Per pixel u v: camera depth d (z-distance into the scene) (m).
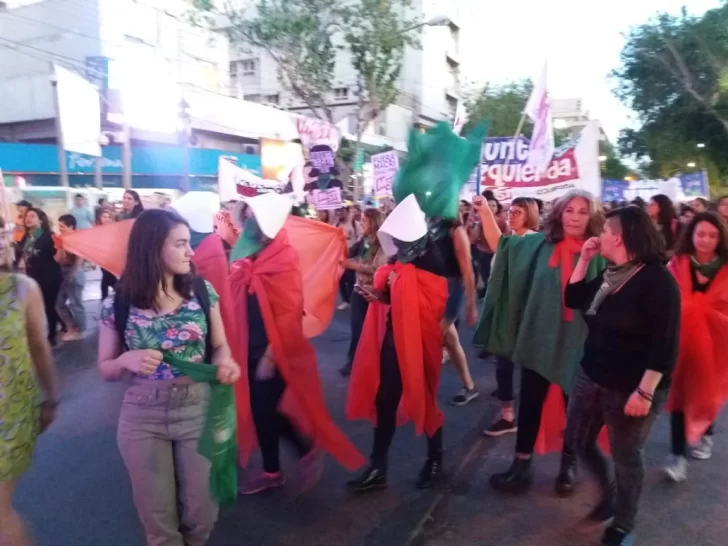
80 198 12.33
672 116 25.44
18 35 24.47
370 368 3.79
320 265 4.67
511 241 3.92
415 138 4.05
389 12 19.73
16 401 2.29
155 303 2.48
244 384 3.61
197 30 26.00
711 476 4.12
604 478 3.39
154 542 2.57
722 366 3.91
